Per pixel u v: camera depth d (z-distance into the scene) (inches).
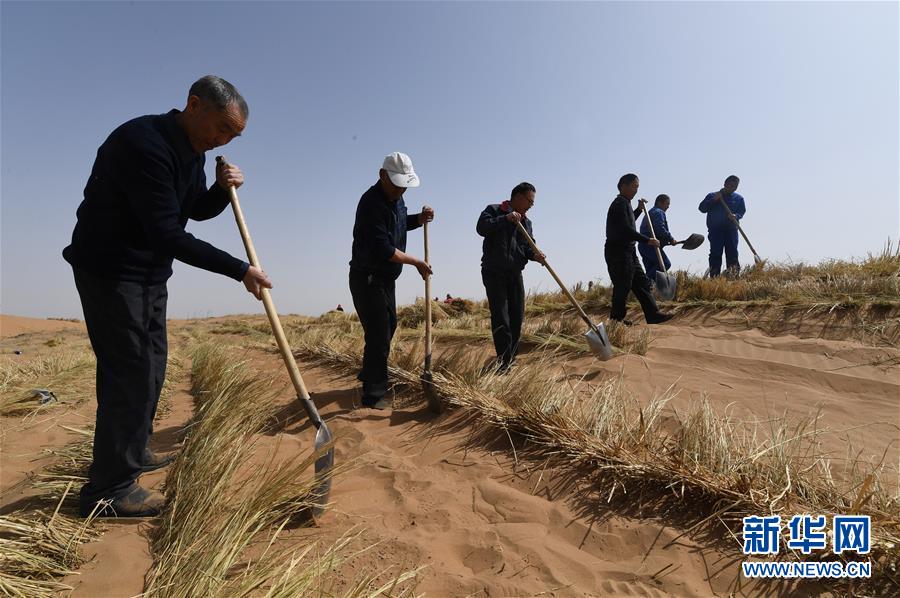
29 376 210.5
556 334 242.1
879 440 117.3
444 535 83.7
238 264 90.4
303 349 265.9
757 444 105.0
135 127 81.7
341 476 109.5
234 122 88.0
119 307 83.6
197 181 97.3
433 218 171.2
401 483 104.0
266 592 64.5
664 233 333.4
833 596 67.0
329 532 84.2
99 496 85.2
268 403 159.3
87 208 83.1
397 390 172.4
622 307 250.1
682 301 292.8
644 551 78.5
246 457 106.9
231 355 245.8
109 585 66.4
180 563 68.4
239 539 72.7
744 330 231.1
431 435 129.9
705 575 72.8
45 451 119.6
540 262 189.3
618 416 117.0
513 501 93.4
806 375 166.4
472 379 156.2
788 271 314.5
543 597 68.1
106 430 84.4
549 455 108.0
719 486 85.4
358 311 155.3
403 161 143.2
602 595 69.3
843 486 90.0
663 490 91.4
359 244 149.3
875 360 171.2
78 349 319.9
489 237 184.4
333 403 162.6
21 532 73.7
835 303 221.6
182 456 103.1
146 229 81.4
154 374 91.4
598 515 87.8
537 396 129.1
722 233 373.4
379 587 68.8
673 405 145.3
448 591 69.0
